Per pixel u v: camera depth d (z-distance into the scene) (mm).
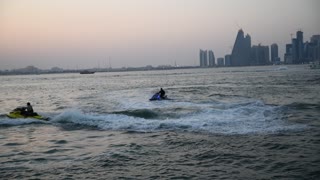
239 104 29328
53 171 12508
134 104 33125
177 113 24859
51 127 22203
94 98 43938
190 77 124812
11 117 25062
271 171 11867
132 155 14562
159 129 19953
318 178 10984
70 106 35344
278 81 72312
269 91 45875
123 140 17594
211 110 25594
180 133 18625
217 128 19359
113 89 63125
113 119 23594
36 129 21641
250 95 40312
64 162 13727
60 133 20156
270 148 14906
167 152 14898
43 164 13500
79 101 40656
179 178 11445
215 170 12195
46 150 15977
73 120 23938
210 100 34688
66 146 16719
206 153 14469
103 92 54312
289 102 32281
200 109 26422
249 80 82312
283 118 22016
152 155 14492
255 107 27031
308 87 52031
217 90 50375
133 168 12695
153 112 25531
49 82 128000
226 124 20297
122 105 33031
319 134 17406
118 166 12992
